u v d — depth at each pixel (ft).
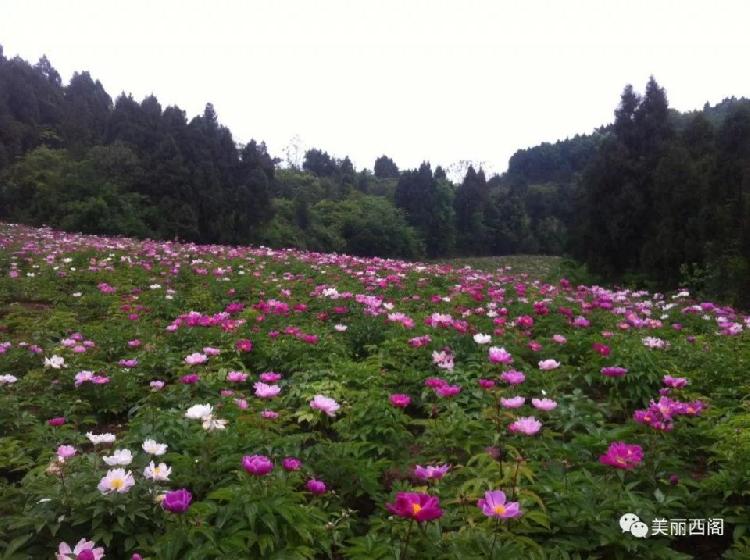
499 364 18.53
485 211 235.81
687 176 58.18
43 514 9.71
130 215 95.30
